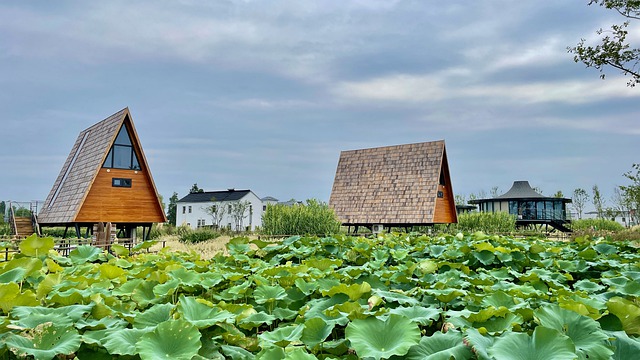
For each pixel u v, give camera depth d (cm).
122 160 2219
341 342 294
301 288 417
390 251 742
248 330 348
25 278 457
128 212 2205
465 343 253
